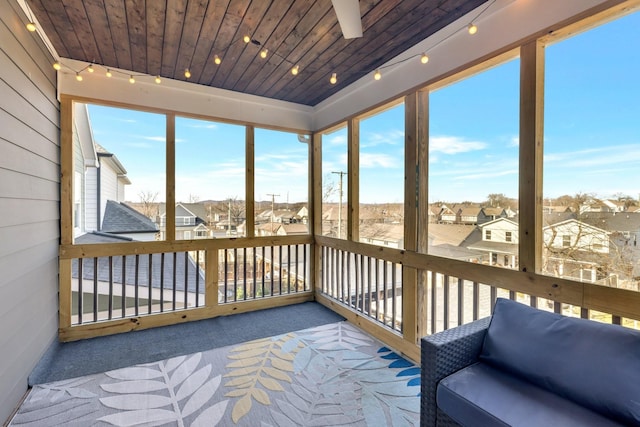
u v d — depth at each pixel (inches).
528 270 75.5
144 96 131.4
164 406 79.6
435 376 59.8
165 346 113.7
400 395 85.0
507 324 63.3
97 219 139.6
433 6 85.5
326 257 164.6
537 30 73.7
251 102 154.4
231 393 85.4
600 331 52.5
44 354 99.7
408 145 109.2
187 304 140.9
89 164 138.8
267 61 118.5
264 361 103.2
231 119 149.4
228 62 119.7
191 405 80.0
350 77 133.2
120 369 97.3
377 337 121.8
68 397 82.9
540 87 74.8
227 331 128.1
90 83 121.2
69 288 117.3
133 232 137.1
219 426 72.6
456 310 102.5
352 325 135.6
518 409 49.4
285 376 94.1
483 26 85.4
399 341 110.7
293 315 147.8
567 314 73.8
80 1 82.8
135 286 130.1
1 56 71.0
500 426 47.8
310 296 170.7
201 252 150.9
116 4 84.3
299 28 96.3
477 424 51.0
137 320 129.0
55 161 111.0
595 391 47.9
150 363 101.3
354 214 140.5
